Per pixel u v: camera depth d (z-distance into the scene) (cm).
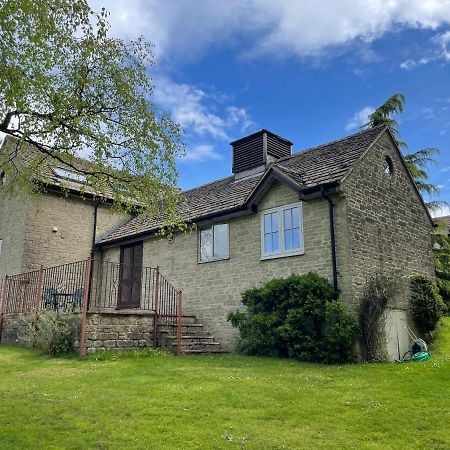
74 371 942
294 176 1309
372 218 1298
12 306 1544
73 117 899
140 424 585
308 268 1253
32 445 505
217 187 1872
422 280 1416
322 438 549
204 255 1577
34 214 1866
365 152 1312
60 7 814
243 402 696
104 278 1980
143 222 1925
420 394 754
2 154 1092
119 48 954
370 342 1139
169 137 1018
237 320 1313
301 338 1130
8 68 773
